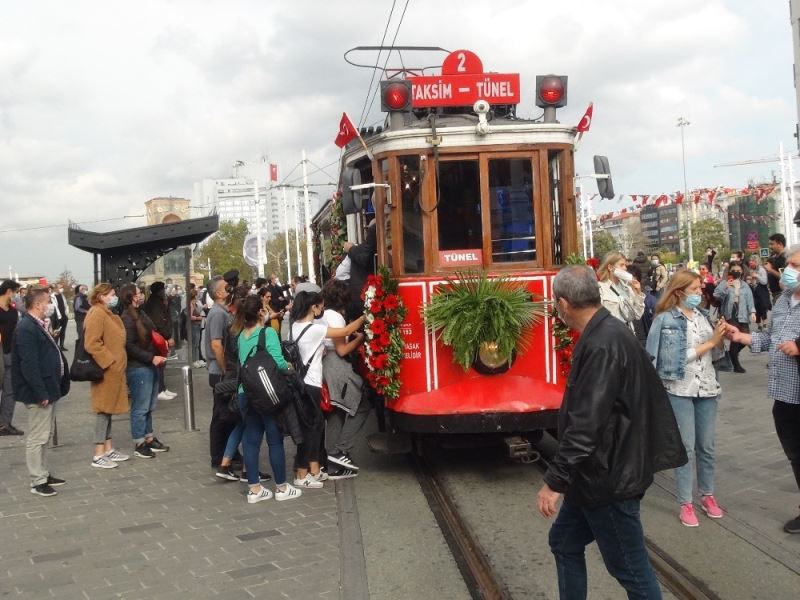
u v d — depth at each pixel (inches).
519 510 237.1
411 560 197.9
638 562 130.1
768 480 256.4
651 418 132.6
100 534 222.7
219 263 2682.1
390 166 269.0
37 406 263.6
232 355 274.8
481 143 267.9
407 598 175.0
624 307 273.6
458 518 228.5
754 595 170.1
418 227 268.8
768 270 488.1
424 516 233.5
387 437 287.4
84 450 335.9
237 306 256.5
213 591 179.6
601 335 130.8
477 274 260.7
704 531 210.7
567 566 140.5
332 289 282.2
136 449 319.6
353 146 310.2
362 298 273.4
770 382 210.8
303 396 266.5
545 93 279.3
